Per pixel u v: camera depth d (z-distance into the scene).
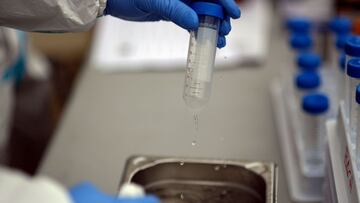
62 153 1.08
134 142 1.10
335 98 1.00
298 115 1.01
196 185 0.83
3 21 0.85
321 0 1.50
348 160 0.69
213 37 0.76
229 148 1.06
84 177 1.00
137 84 1.33
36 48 1.86
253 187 0.81
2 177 0.51
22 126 1.71
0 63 1.39
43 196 0.48
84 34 1.90
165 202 0.84
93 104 1.26
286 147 1.02
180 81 1.33
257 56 1.40
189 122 1.16
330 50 1.25
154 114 1.20
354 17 1.31
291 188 0.93
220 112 1.19
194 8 0.76
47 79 1.69
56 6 0.80
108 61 1.42
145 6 0.82
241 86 1.30
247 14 1.58
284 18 1.54
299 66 1.09
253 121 1.15
